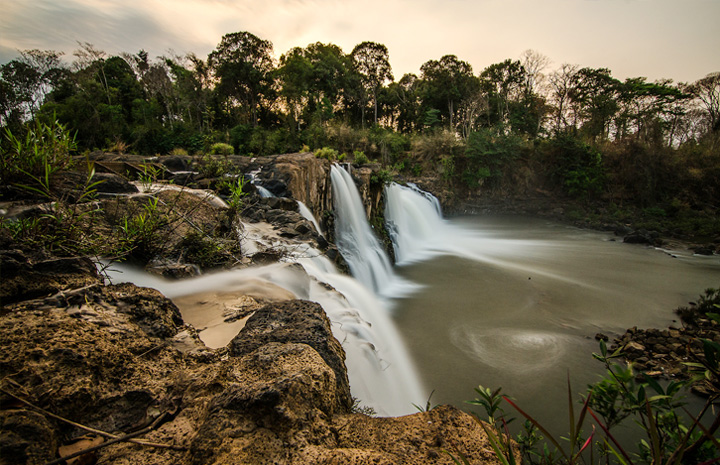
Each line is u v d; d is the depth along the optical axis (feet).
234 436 5.94
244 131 134.10
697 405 23.57
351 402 8.89
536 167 121.08
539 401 24.81
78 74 144.56
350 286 30.86
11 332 7.39
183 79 153.58
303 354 8.05
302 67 157.79
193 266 18.15
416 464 5.98
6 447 5.30
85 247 13.71
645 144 113.91
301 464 5.60
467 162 120.26
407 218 82.69
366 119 185.26
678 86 159.63
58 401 6.45
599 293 45.96
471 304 42.29
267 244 29.07
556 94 155.84
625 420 21.86
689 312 38.06
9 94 100.58
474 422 7.16
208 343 11.69
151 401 7.30
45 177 14.29
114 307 10.00
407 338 33.32
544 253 69.26
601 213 105.91
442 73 159.33
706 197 107.24
